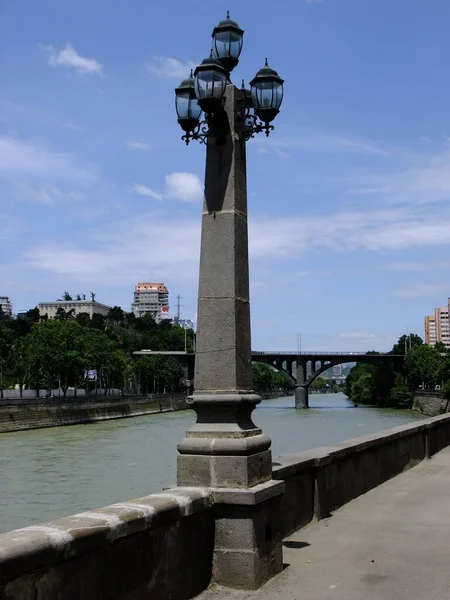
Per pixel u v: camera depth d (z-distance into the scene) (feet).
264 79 23.71
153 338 570.46
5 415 229.86
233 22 24.85
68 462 143.43
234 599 20.21
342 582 22.25
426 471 50.03
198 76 22.97
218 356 23.16
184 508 19.39
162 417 333.83
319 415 361.10
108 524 15.89
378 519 32.55
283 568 23.75
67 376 313.94
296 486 30.27
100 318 570.46
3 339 298.15
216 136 24.27
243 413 23.09
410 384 450.30
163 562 18.48
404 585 22.02
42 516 86.17
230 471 21.68
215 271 23.63
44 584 13.93
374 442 41.63
